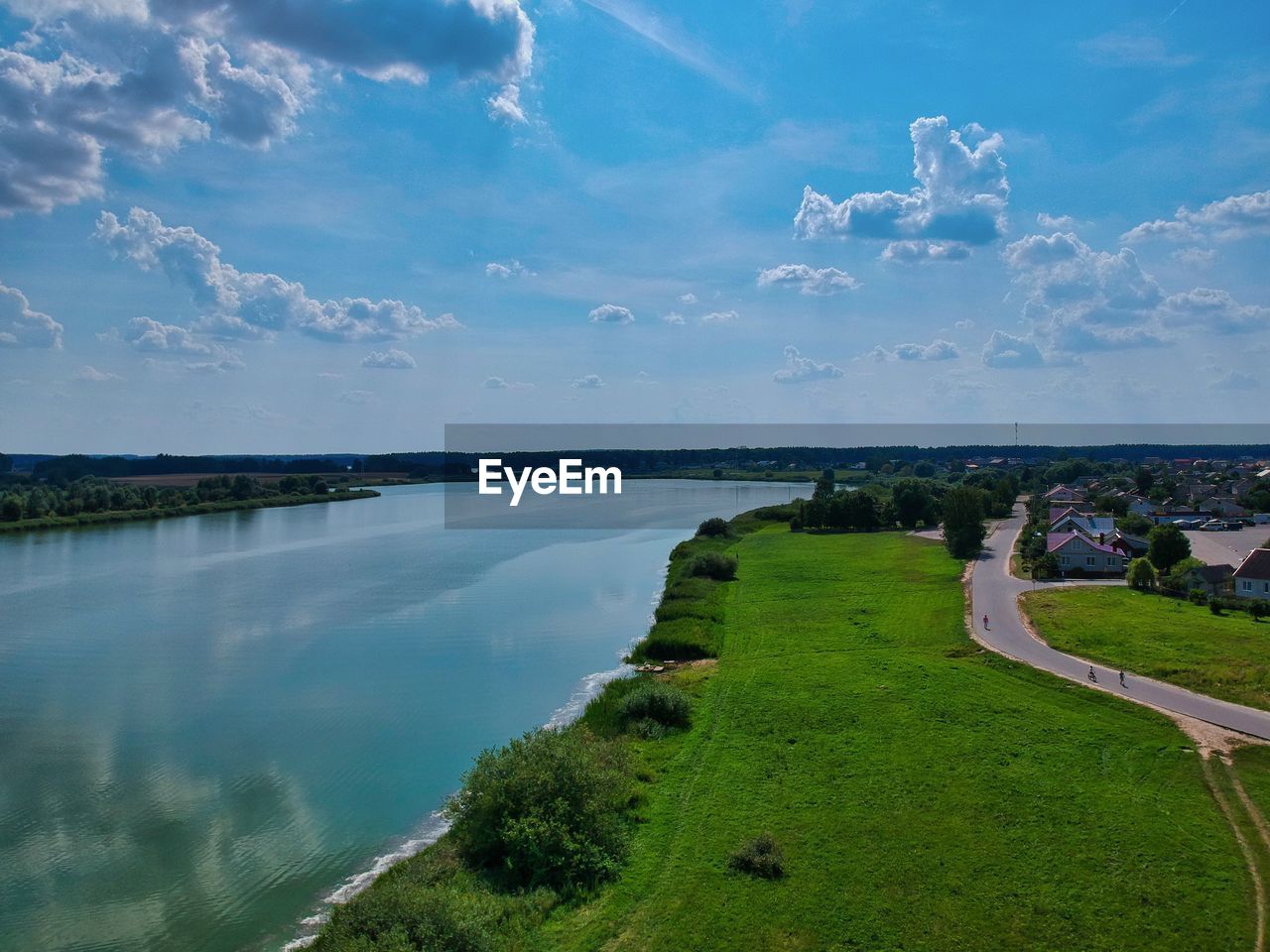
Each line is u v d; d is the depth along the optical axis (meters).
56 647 64.75
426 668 59.25
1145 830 32.69
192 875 32.25
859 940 26.52
